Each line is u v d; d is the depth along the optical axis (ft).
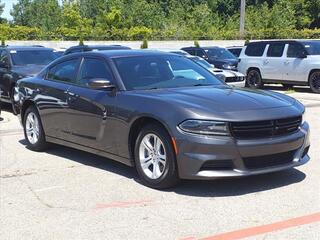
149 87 22.59
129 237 15.93
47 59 46.91
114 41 145.28
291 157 20.39
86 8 220.43
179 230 16.37
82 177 22.79
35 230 16.70
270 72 64.28
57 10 214.07
